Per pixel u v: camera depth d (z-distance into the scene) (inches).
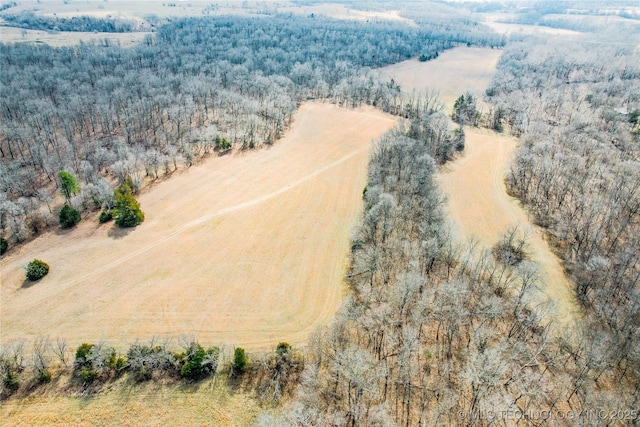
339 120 7234.3
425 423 2365.9
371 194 4252.0
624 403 2433.6
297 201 4781.0
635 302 3009.4
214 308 3262.8
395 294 3016.7
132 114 6353.3
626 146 5467.5
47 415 2471.7
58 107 6624.0
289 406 2493.8
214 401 2551.7
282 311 3235.7
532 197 4776.1
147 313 3211.1
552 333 2945.4
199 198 4803.2
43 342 2938.0
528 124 6727.4
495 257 3794.3
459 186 5108.3
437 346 2819.9
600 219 4047.7
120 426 2425.0
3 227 4131.4
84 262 3750.0
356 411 2331.4
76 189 4539.9
